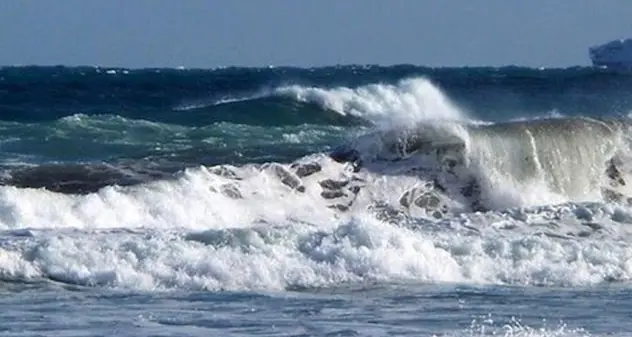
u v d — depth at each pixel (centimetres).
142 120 13212
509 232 7050
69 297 5581
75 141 11638
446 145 8456
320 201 8000
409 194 8225
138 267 5959
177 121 14325
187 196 7588
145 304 5459
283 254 6181
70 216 7188
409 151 8419
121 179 7906
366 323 5112
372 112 15025
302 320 5162
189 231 6431
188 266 5978
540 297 5850
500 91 19675
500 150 8556
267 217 7706
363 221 6450
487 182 8438
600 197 8719
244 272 5997
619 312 5494
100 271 5906
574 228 7281
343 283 6066
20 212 7088
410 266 6256
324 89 15375
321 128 13838
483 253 6469
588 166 8775
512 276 6322
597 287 6209
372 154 8381
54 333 4831
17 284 5803
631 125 9081
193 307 5409
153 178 7944
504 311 5456
